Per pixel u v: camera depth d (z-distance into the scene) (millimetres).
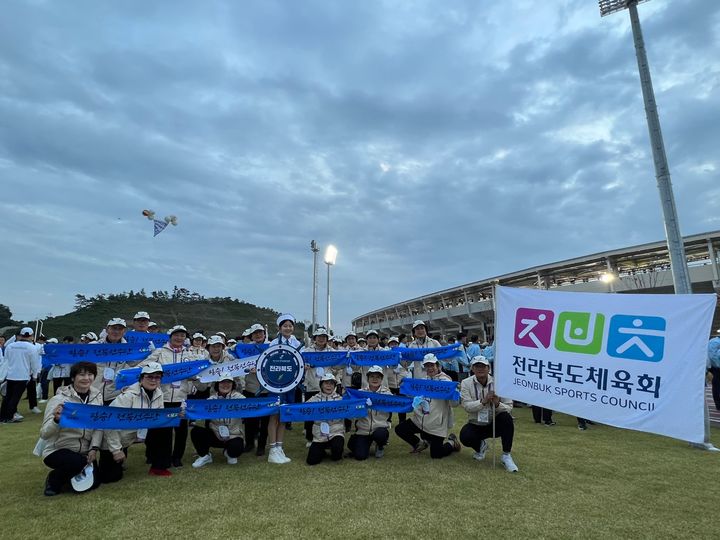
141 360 7227
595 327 4613
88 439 4512
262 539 3256
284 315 6262
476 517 3705
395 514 3758
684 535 3406
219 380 5855
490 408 5520
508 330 5199
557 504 4027
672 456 5824
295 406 5570
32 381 10031
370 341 8961
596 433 7430
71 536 3311
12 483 4605
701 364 4004
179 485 4547
